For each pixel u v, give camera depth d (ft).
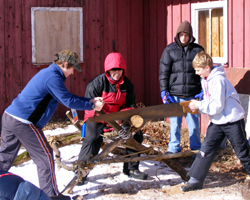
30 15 25.38
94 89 14.67
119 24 27.30
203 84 13.73
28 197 7.52
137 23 27.55
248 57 21.03
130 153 15.38
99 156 13.79
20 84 25.76
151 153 15.10
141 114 13.35
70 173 16.12
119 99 14.99
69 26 26.14
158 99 27.04
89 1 26.53
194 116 17.80
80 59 26.66
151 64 27.37
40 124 12.72
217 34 22.94
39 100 12.38
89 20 26.66
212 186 14.73
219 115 13.38
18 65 25.59
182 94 17.70
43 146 12.62
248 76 18.48
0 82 25.43
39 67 25.95
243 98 18.99
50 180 12.71
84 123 15.14
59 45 26.08
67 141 16.15
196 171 13.98
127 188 14.64
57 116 26.76
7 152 13.10
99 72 27.27
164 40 26.12
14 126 12.33
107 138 16.07
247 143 13.50
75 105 12.46
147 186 14.84
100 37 27.02
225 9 21.98
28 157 15.90
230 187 14.52
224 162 17.53
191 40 17.48
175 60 17.65
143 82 28.07
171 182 15.31
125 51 27.58
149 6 27.02
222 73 13.26
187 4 24.20
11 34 25.30
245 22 21.11
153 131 23.35
